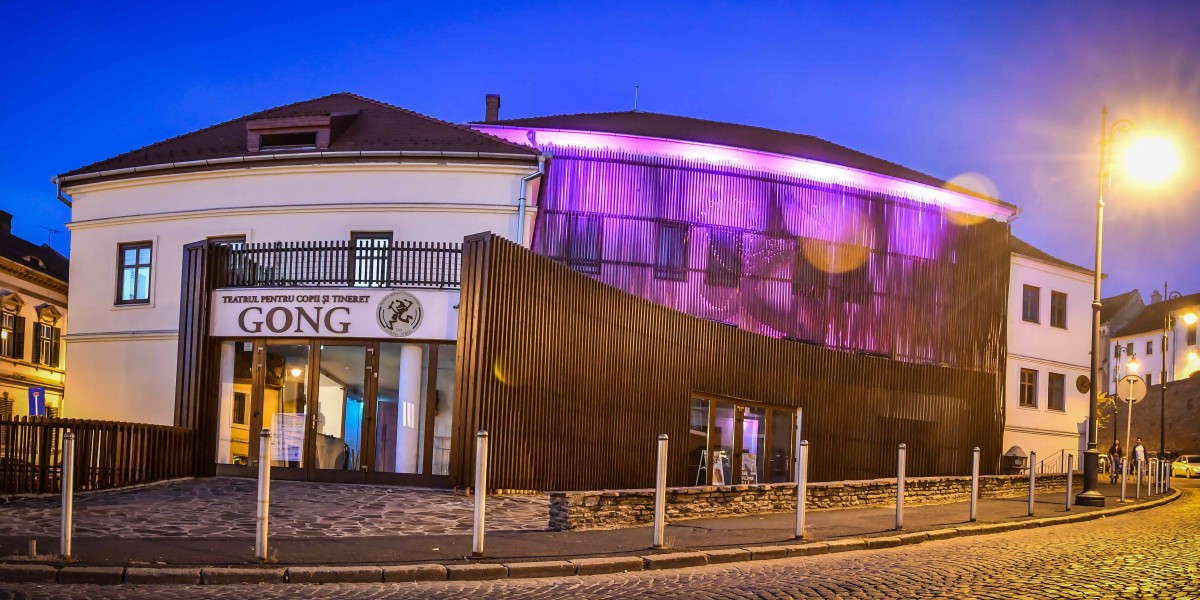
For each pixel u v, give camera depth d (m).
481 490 11.02
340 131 25.28
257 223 24.83
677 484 21.81
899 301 30.03
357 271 19.55
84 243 26.39
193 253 19.80
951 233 31.45
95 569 9.38
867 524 15.73
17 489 15.59
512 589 9.72
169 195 25.58
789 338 27.78
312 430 18.83
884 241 29.89
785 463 24.97
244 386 19.30
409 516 14.57
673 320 21.97
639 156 26.25
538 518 14.95
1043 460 36.38
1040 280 36.91
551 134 26.03
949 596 9.52
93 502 14.84
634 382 20.69
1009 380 35.38
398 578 10.01
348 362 18.88
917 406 28.58
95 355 25.84
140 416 25.00
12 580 9.19
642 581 10.36
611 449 20.03
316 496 16.34
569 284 19.14
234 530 12.66
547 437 18.42
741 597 9.35
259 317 19.08
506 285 17.73
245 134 26.48
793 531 14.47
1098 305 22.22
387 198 24.20
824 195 28.83
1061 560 12.29
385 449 18.52
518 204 24.03
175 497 15.78
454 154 23.70
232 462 19.16
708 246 26.69
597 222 25.55
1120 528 17.14
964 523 16.28
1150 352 87.50
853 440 26.66
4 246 38.25
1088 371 38.47
